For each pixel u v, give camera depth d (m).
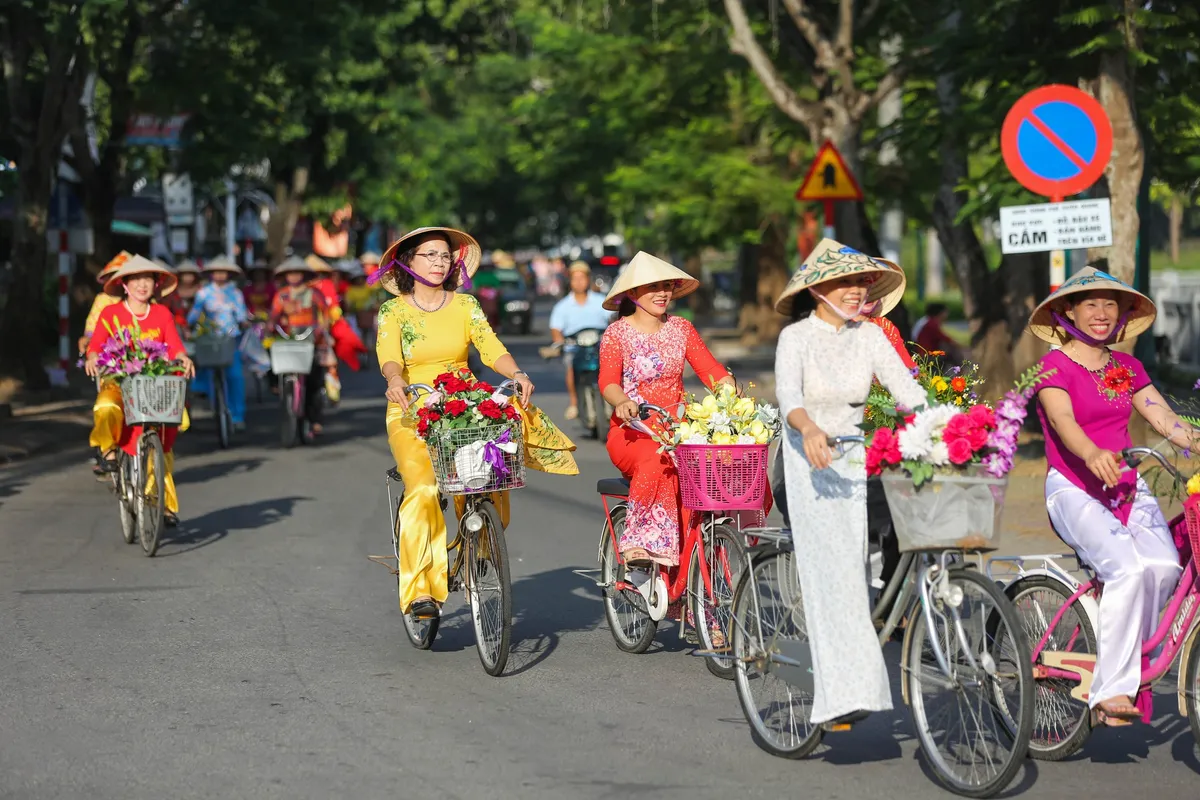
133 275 15.48
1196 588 7.71
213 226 74.00
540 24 43.00
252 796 7.35
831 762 7.98
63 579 13.27
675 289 10.48
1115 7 17.20
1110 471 7.59
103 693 9.41
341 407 31.83
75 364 35.62
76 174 39.00
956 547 7.29
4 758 8.00
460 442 9.72
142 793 7.40
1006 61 18.47
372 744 8.28
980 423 7.16
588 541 15.45
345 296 44.78
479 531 10.05
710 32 37.66
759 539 9.53
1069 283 8.13
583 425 27.34
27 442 23.00
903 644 7.75
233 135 31.89
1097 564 7.80
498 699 9.31
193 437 25.78
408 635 10.84
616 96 42.78
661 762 7.97
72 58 30.62
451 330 10.59
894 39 31.14
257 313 28.64
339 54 33.00
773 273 51.47
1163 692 9.62
